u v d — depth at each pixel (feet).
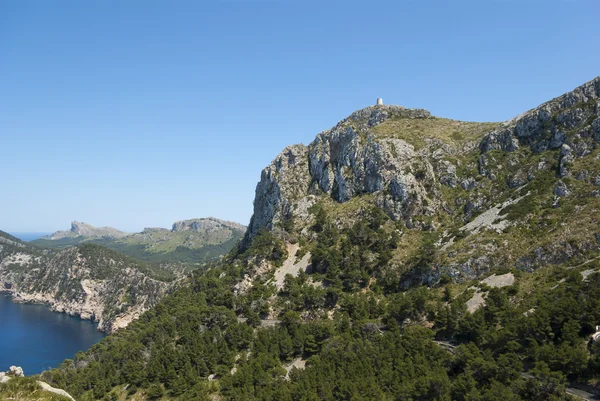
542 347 291.38
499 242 452.35
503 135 643.04
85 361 585.63
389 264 522.06
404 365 325.01
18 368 437.58
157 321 608.19
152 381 452.76
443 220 580.30
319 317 484.74
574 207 441.27
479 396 264.31
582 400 251.60
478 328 349.00
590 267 357.82
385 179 647.56
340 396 315.78
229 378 395.55
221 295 586.86
